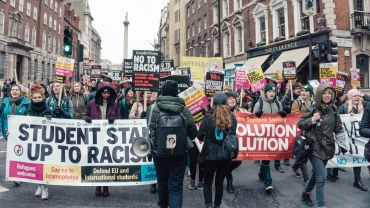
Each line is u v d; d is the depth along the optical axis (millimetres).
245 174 6137
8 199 4422
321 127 3969
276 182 5523
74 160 4598
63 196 4637
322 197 3852
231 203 4484
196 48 34375
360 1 15836
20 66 39094
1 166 6258
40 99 4820
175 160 3395
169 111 3371
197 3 34438
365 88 15539
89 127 4664
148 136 3641
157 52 5312
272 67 17578
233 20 24406
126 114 7055
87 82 15969
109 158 4633
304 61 15992
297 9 17391
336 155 5363
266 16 20062
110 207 4188
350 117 5535
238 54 23812
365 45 15695
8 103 5820
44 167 4562
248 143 5328
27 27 40875
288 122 5430
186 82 6715
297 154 4090
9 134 4574
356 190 5074
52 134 4633
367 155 3877
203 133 3779
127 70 12359
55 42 51969
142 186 5262
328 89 3967
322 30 15133
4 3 34531
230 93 5254
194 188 5227
